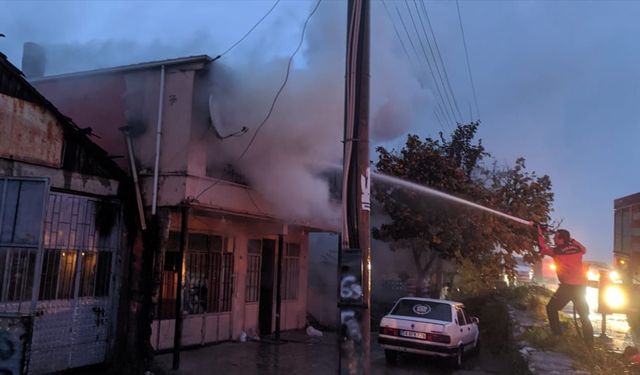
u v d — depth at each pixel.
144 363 9.71
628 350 8.05
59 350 8.81
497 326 14.58
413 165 16.78
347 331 5.96
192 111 10.36
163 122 10.51
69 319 9.01
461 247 16.72
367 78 6.36
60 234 8.91
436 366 11.96
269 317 15.42
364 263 6.05
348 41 6.42
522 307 14.10
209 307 12.90
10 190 6.95
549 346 9.04
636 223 18.95
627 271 18.56
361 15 6.41
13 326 6.30
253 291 14.67
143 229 10.12
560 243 9.34
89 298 9.43
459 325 12.02
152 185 10.34
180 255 10.15
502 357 12.93
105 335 9.76
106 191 9.75
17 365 6.23
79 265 9.24
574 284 9.08
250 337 14.16
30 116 8.39
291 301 16.72
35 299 6.64
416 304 12.44
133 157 10.53
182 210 10.20
